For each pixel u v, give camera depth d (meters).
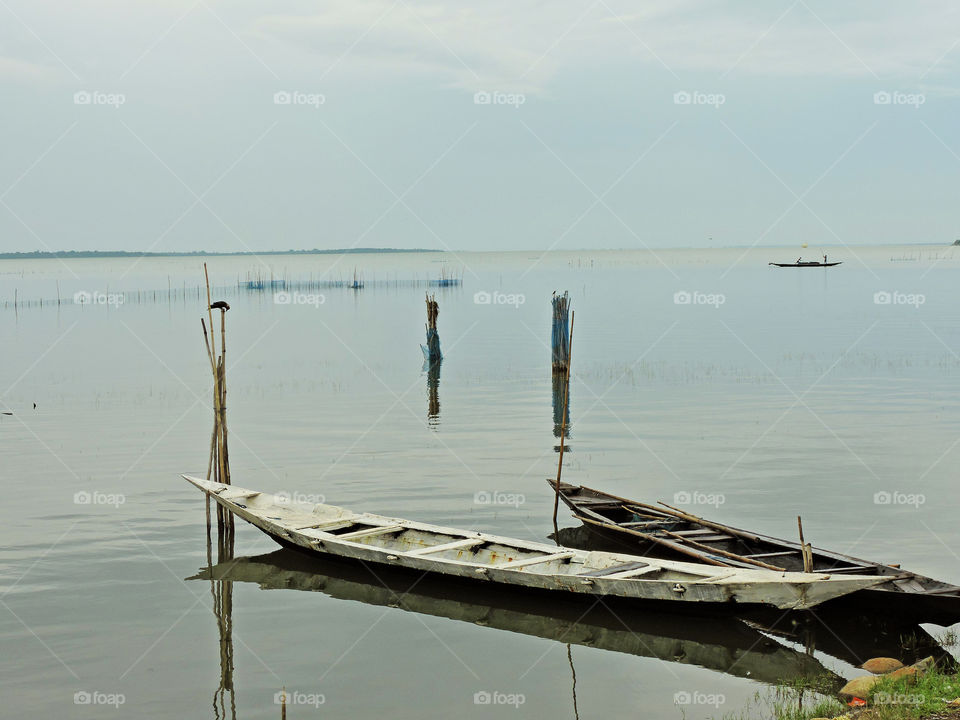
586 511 17.97
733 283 116.69
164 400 33.50
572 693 11.69
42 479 22.11
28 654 12.80
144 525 18.73
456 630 13.80
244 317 73.50
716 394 33.56
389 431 27.84
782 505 19.17
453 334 59.06
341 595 15.23
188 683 11.98
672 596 13.46
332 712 11.19
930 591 12.63
